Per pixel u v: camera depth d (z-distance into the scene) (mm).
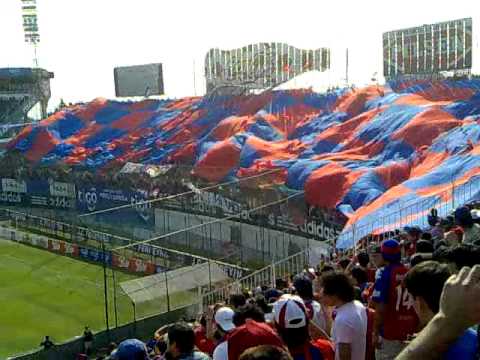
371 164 43094
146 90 88000
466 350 3287
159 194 56188
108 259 46219
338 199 40000
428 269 3809
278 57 73812
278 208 44375
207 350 10688
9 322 35781
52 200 69750
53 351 27516
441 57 56625
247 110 65938
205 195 51438
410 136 43219
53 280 43875
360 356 6609
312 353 5926
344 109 56531
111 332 28953
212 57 79812
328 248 28062
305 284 8297
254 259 45312
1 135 92250
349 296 6707
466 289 2580
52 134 79062
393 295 7898
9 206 74312
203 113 71062
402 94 51906
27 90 99250
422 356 2615
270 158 50938
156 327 30094
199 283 32719
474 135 37469
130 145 71875
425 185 33531
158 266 41750
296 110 61281
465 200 27641
